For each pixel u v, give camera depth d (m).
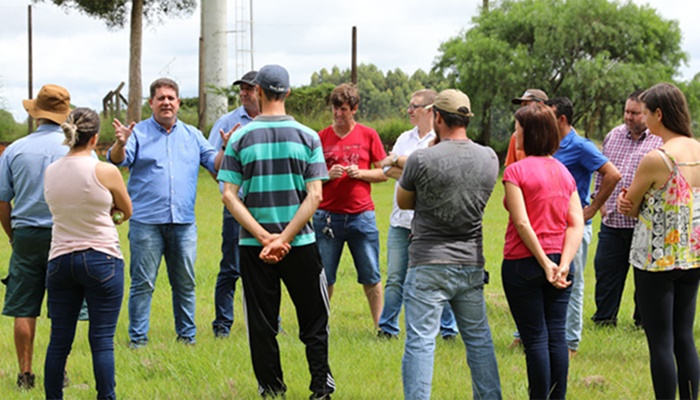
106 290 5.04
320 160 5.34
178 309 7.00
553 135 5.01
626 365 6.32
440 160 4.77
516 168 4.93
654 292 4.88
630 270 10.95
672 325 4.94
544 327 4.93
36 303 5.80
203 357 6.29
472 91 40.00
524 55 38.81
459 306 4.96
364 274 7.39
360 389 5.60
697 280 4.97
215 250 12.72
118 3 33.69
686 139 4.89
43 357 6.55
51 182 5.01
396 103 120.38
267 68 5.30
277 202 5.24
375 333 7.35
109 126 35.88
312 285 5.34
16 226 5.70
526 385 5.65
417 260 4.88
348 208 7.22
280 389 5.37
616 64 37.69
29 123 39.75
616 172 6.26
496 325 7.68
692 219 4.83
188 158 7.02
